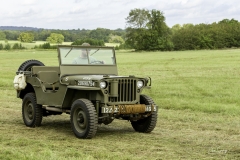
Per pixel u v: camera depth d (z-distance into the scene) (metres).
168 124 10.15
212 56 58.22
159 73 29.95
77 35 130.00
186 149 7.35
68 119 11.29
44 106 9.80
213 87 19.17
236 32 103.88
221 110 12.05
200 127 9.70
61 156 6.57
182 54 70.88
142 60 52.50
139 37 102.31
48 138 8.38
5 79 24.53
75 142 7.94
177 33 108.25
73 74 9.17
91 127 8.11
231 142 8.00
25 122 10.05
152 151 7.16
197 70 32.25
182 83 21.64
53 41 124.12
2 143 7.68
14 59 58.69
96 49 9.59
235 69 32.28
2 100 15.31
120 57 64.19
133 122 9.36
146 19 104.12
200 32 105.88
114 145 7.65
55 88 9.81
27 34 137.00
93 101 8.62
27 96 9.97
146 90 18.17
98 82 8.20
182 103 13.44
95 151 7.09
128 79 8.52
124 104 8.49
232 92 16.97
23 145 7.55
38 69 9.91
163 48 102.69
